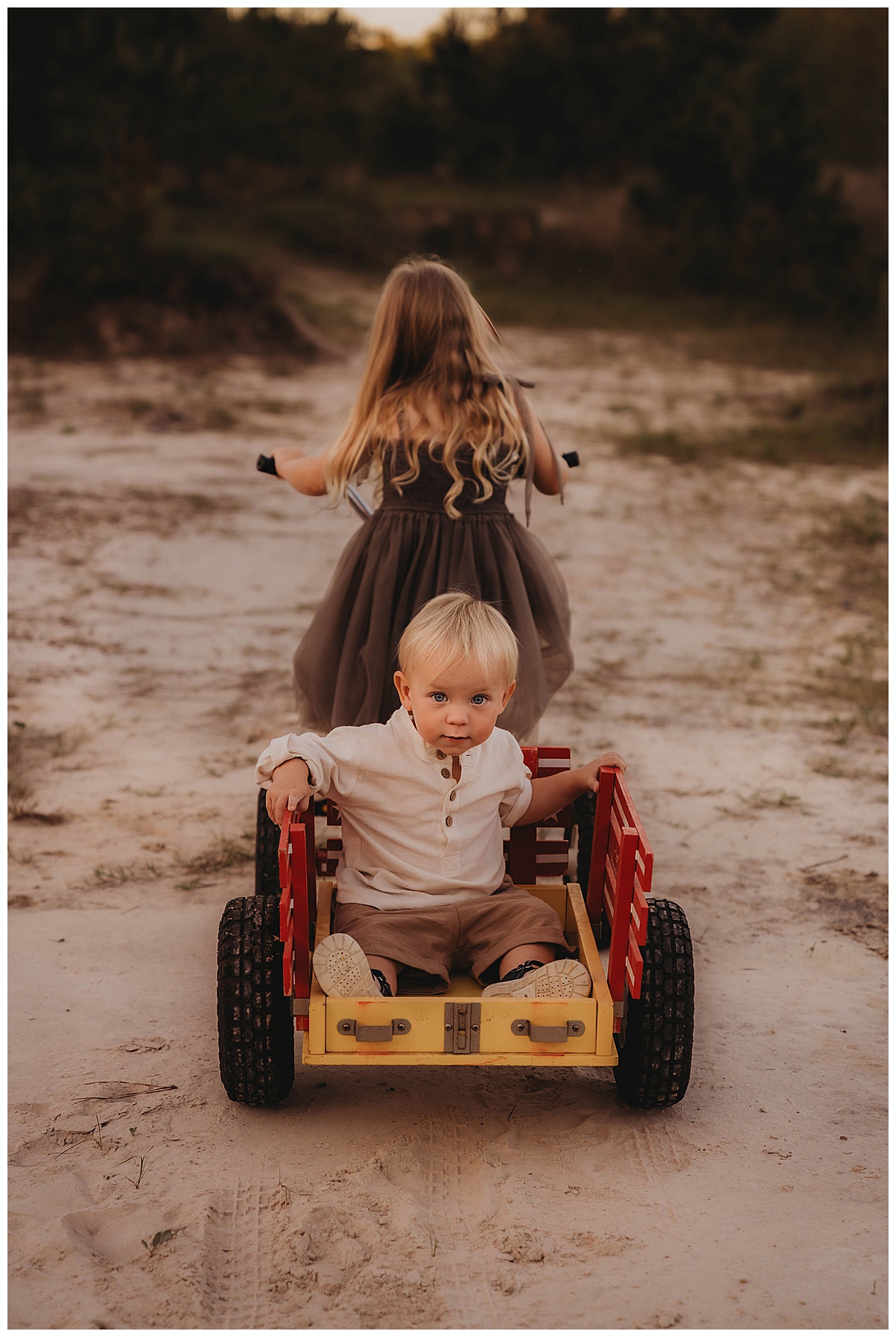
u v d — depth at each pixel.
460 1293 2.52
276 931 3.03
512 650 3.05
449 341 3.61
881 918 4.39
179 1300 2.46
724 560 9.76
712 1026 3.66
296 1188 2.84
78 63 19.53
